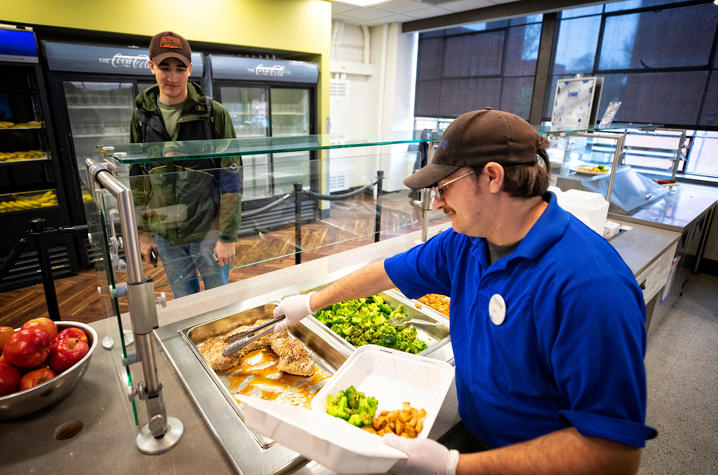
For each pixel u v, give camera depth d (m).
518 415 0.72
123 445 0.78
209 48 4.07
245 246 1.23
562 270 0.61
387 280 1.02
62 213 3.24
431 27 5.50
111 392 0.92
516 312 0.67
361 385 0.98
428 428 0.78
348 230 1.57
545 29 4.80
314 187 1.39
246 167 1.16
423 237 1.83
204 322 1.21
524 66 5.14
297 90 5.08
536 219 0.70
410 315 1.43
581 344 0.57
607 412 0.56
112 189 0.61
